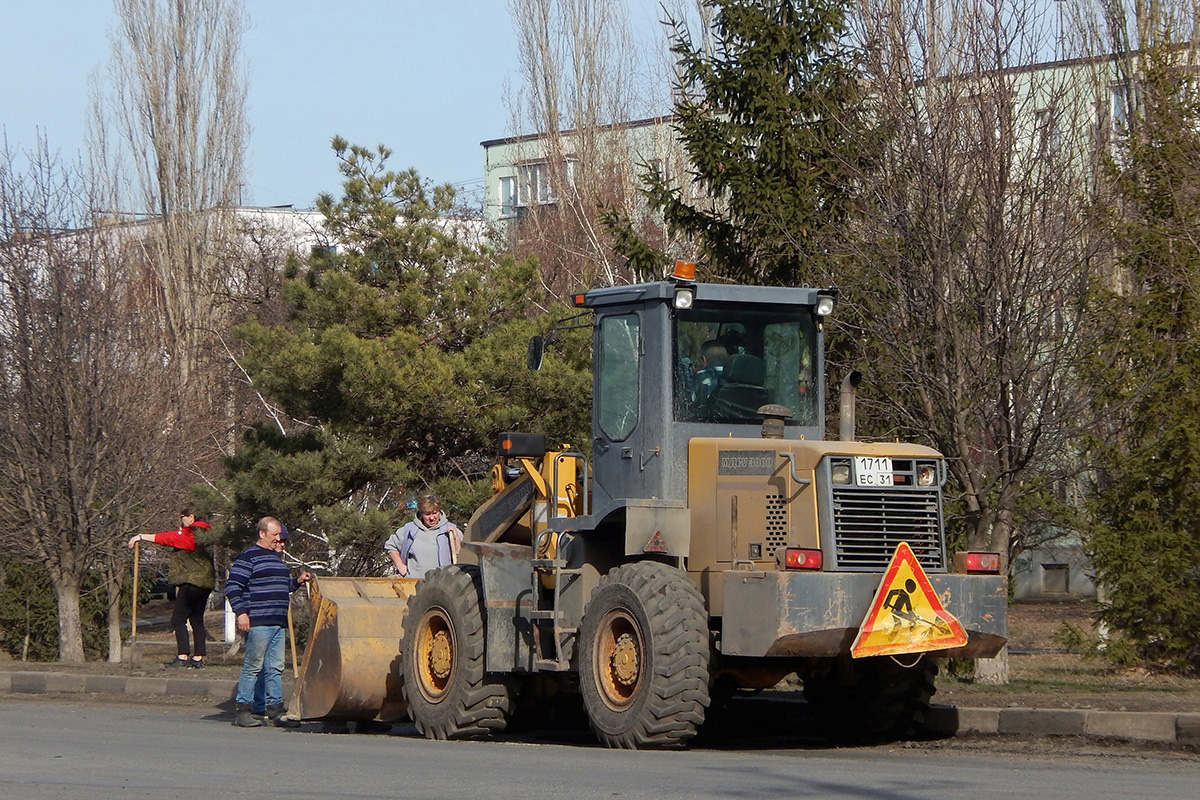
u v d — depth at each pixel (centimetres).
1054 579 5828
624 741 1870
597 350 2117
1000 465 2362
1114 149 2936
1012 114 2453
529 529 2288
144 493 3562
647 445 2006
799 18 3064
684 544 1950
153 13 6444
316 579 2409
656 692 1830
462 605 2142
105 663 3503
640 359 2034
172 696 2886
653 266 3272
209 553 3547
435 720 2148
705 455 1959
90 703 2769
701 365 2028
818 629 1781
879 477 1869
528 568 2152
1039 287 2347
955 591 1859
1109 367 2469
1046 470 2600
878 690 2027
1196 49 3297
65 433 3441
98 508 3503
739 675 2008
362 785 1475
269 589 2383
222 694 2828
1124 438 2694
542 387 3356
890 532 1869
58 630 3925
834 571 1820
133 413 3534
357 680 2292
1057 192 2431
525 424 3419
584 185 6194
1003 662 2583
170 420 3828
